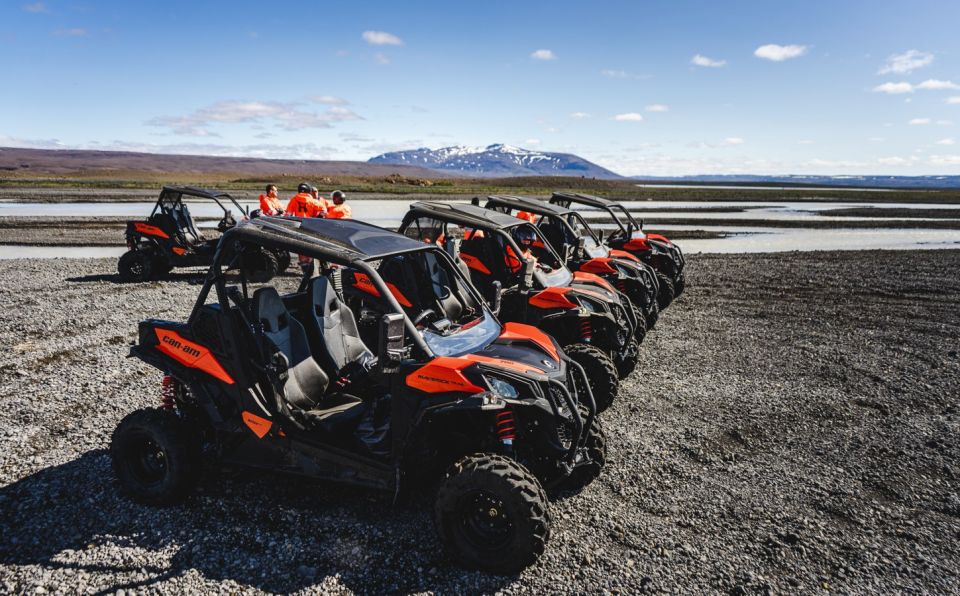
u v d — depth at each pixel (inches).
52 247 705.0
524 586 130.5
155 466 161.9
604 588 130.6
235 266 156.8
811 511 165.6
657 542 148.7
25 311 373.7
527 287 246.2
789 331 371.9
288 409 152.8
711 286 533.0
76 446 193.0
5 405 224.8
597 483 178.1
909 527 158.7
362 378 172.1
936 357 318.0
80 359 282.4
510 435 139.5
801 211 1875.0
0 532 145.9
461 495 130.3
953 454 202.7
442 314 192.5
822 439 213.6
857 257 743.7
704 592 130.5
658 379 276.7
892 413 239.1
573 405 145.6
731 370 291.7
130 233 494.9
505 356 150.3
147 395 238.4
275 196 583.8
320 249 145.3
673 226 1219.9
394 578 131.6
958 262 703.7
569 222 370.9
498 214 282.7
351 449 148.2
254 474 176.6
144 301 412.8
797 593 131.1
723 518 160.9
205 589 126.6
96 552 138.6
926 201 2859.3
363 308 224.4
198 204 1510.8
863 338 355.9
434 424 142.9
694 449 203.0
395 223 1104.8
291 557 137.9
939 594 131.5
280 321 161.5
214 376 156.3
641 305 349.1
